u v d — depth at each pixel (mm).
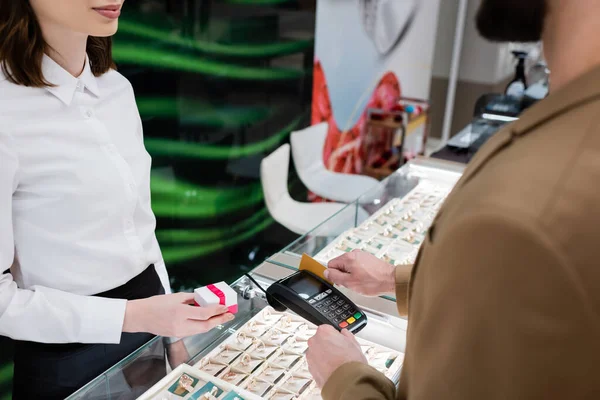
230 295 1262
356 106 4770
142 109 2838
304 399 1146
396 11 4961
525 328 498
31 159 1353
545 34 558
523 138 564
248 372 1211
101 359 1511
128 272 1561
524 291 492
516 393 523
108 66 1598
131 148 1606
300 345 1299
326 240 1748
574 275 478
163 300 1300
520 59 3674
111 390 1101
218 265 3682
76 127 1428
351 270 1316
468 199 538
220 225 3602
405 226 1903
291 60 3814
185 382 1163
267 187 3188
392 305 1354
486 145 628
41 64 1356
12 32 1281
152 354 1177
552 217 484
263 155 3824
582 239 480
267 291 1345
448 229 546
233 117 3451
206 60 3127
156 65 2836
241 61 3381
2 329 1308
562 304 486
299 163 3688
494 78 6211
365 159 5145
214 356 1258
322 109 4324
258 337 1318
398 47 5180
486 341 522
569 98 540
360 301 1361
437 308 562
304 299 1292
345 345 887
